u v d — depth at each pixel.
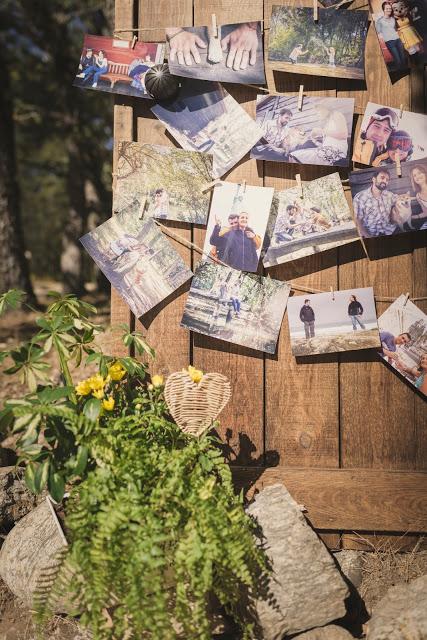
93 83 1.04
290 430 1.07
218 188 1.04
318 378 1.06
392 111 1.03
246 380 1.07
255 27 1.02
